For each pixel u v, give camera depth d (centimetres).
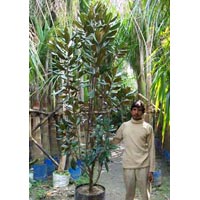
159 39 311
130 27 360
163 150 371
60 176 293
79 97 316
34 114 309
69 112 239
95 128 231
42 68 299
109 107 242
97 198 236
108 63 242
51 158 309
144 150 221
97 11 232
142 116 221
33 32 306
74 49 235
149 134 220
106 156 230
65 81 247
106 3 338
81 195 237
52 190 287
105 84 235
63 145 238
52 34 304
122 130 230
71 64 236
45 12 319
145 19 318
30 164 304
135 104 221
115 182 307
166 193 275
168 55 263
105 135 233
